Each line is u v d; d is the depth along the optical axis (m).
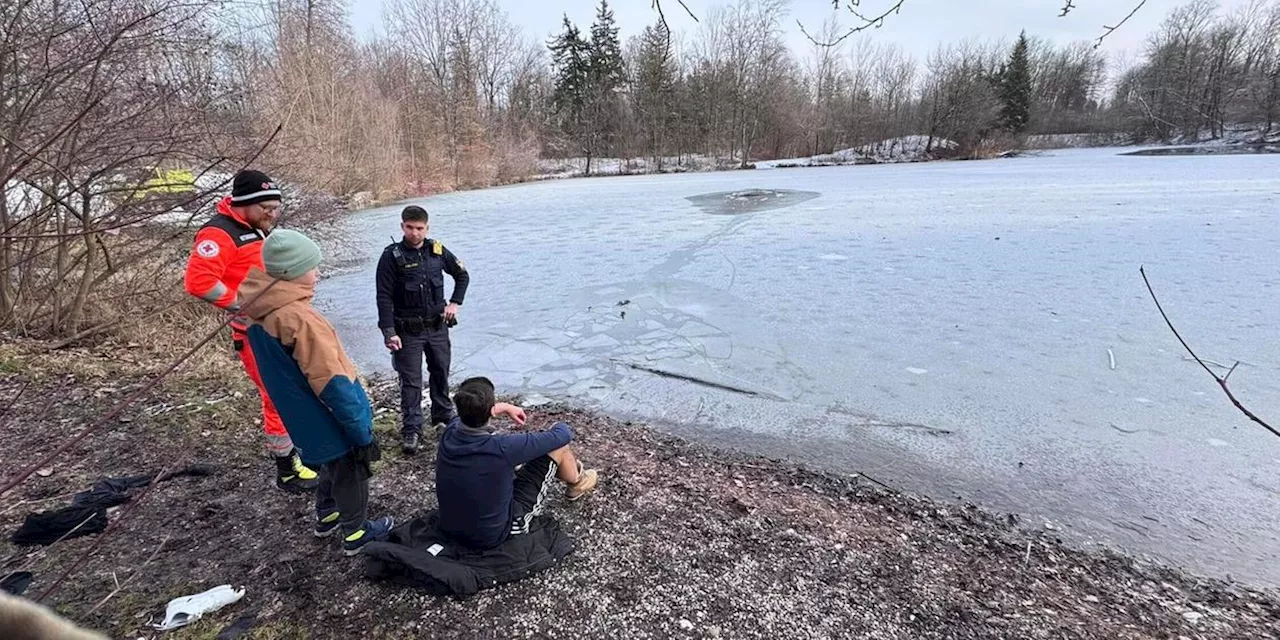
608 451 4.18
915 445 4.49
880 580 2.76
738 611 2.49
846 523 3.30
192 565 2.69
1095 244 11.15
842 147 52.09
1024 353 6.28
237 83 7.04
